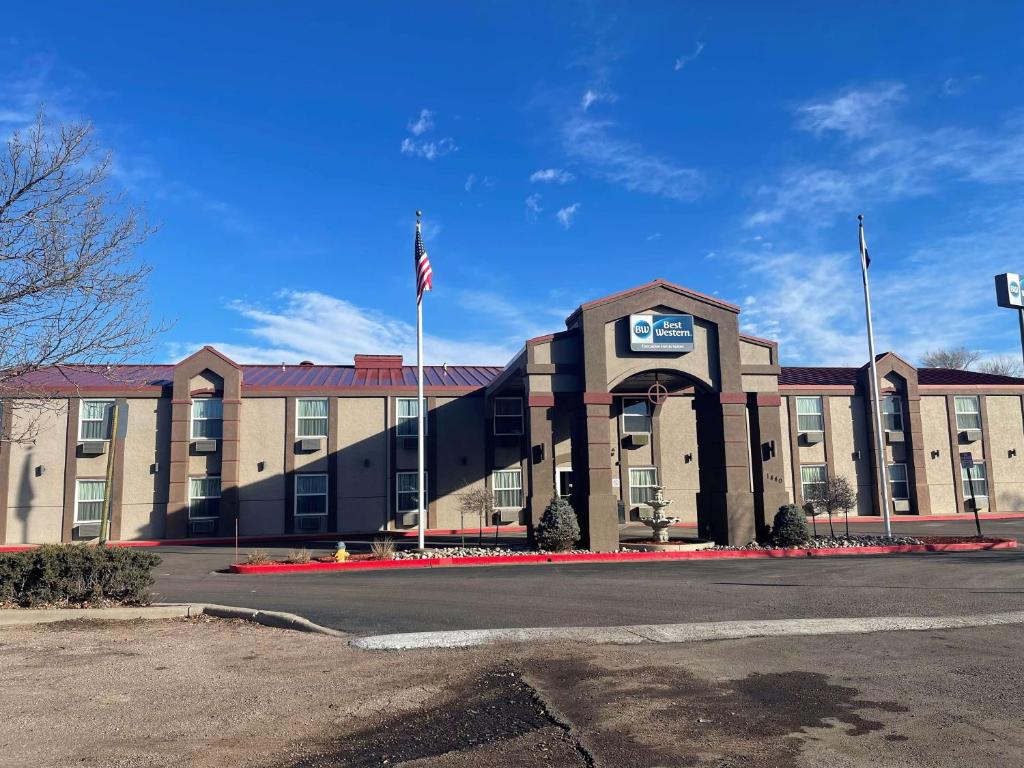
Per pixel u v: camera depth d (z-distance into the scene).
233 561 20.64
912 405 34.53
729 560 19.05
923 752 5.43
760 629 9.63
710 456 23.11
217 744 5.84
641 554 19.73
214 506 28.92
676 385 25.27
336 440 30.34
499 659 8.26
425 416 31.00
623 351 22.30
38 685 7.47
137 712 6.61
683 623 10.24
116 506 28.44
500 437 31.09
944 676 7.44
